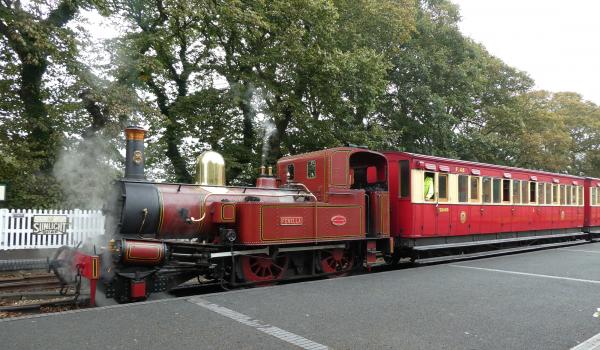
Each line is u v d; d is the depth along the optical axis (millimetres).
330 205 10289
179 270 8406
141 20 16078
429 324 5875
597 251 16094
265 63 17078
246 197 9336
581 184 21875
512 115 29359
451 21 25969
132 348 4820
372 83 17766
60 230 12352
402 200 12453
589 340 5289
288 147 19359
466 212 14211
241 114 18500
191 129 17219
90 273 7367
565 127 41062
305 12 16219
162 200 8430
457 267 11195
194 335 5281
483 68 27219
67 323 5723
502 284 8734
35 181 13320
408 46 23484
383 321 5988
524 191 17328
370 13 20062
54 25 12523
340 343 5078
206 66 17844
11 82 13914
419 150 23547
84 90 13047
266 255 9523
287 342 5074
